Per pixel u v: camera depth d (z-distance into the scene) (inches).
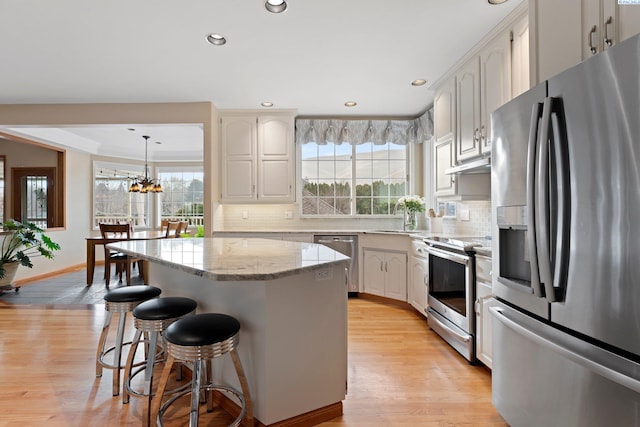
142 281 202.5
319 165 190.1
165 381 60.3
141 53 111.5
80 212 254.8
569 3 56.0
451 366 94.0
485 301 88.3
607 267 42.9
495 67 97.4
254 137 170.7
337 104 163.9
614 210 41.9
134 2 84.7
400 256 148.9
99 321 130.7
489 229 124.2
